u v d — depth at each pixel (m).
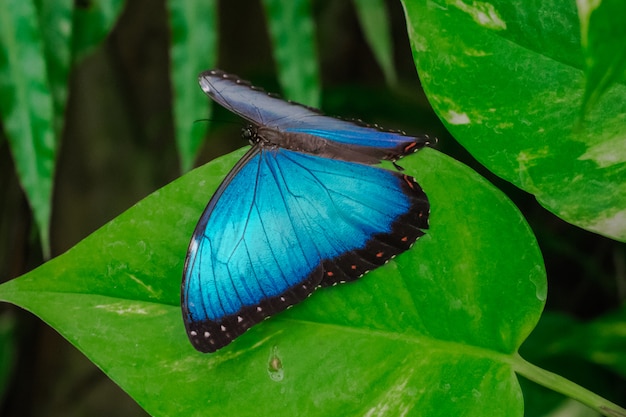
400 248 0.61
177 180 0.62
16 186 0.96
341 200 0.62
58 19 0.75
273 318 0.61
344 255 0.61
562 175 0.61
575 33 0.61
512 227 0.61
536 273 0.61
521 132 0.61
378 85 1.19
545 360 0.77
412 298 0.61
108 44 1.08
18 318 1.01
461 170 0.62
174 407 0.60
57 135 0.75
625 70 0.61
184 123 0.76
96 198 1.09
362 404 0.60
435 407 0.60
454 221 0.62
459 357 0.61
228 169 0.62
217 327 0.59
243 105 0.64
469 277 0.61
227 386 0.60
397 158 0.62
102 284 0.61
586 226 0.60
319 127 0.63
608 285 1.02
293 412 0.60
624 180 0.61
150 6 1.11
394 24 1.21
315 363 0.61
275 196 0.61
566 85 0.61
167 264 0.61
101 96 1.09
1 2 0.72
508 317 0.61
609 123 0.61
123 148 1.10
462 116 0.61
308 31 0.78
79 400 1.07
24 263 0.91
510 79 0.61
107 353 0.60
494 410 0.60
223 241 0.60
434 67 0.61
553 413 0.73
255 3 1.17
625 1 0.57
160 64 1.12
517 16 0.61
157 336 0.60
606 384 0.77
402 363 0.61
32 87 0.72
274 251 0.61
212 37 0.76
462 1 0.61
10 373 0.98
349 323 0.61
